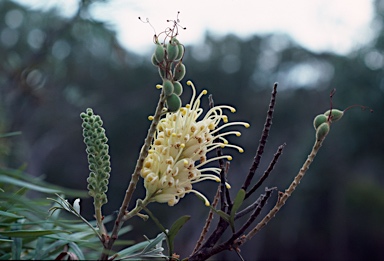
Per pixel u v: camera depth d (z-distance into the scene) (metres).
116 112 18.05
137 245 1.36
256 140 17.62
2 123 2.92
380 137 14.21
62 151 16.50
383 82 13.73
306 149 15.79
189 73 20.12
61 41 3.54
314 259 16.42
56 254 1.32
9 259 1.24
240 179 15.51
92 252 1.50
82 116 1.21
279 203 1.25
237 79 20.31
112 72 16.36
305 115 19.17
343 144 14.84
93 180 1.20
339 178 16.09
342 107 14.16
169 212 15.05
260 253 16.27
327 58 19.22
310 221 16.67
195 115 1.24
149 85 18.06
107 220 1.66
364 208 16.56
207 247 1.24
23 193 1.35
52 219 1.30
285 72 20.34
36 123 10.89
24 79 3.69
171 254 1.20
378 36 13.66
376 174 16.80
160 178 1.20
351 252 16.72
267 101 19.84
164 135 1.22
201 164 1.24
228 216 1.21
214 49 20.77
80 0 2.84
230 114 19.98
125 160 18.06
